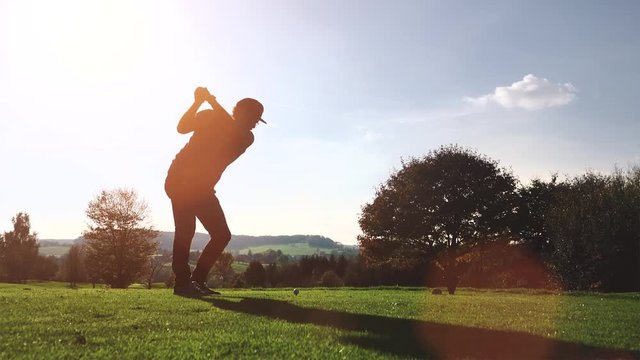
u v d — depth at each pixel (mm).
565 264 31484
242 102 9656
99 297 9133
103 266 51812
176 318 6176
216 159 9695
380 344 4832
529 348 4926
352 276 73250
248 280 87062
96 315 6301
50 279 101562
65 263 86188
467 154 35062
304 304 8422
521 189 42719
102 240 51375
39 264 99062
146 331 5207
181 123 9641
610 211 30984
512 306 9305
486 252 37750
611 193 32656
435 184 34219
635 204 31422
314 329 5527
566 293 19359
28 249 88062
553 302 10961
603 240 30094
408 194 34406
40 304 7449
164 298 9016
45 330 5086
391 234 34844
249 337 4980
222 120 9609
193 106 9578
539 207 42156
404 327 5883
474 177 34281
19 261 87125
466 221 33906
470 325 6191
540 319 7125
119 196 51625
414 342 4980
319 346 4641
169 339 4793
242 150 9820
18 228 87938
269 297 10273
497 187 34469
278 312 7031
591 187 38781
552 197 42531
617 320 7293
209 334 5094
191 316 6391
